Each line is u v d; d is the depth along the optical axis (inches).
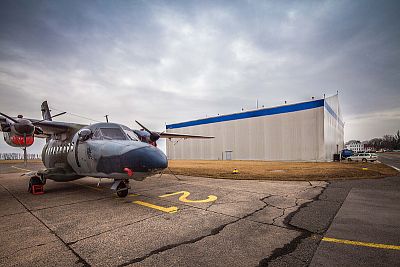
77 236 167.2
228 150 1477.6
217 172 609.3
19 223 199.3
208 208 241.8
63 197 316.5
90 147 310.8
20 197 320.2
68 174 367.6
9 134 418.0
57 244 153.1
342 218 199.3
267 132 1291.8
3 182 514.9
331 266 120.1
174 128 1877.5
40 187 346.6
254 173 561.0
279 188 352.5
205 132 1625.2
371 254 132.7
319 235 162.2
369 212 216.5
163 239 159.6
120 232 174.4
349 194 300.7
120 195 307.3
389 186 359.3
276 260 127.6
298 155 1169.4
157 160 274.7
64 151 370.9
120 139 319.0
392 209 226.8
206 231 173.9
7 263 127.3
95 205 263.9
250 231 172.4
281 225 184.7
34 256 135.9
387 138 6048.2
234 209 235.9
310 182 410.6
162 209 240.5
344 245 145.3
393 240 152.1
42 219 210.5
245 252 138.1
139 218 209.8
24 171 861.8
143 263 126.3
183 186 386.6
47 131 410.9
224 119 1507.1
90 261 129.3
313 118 1129.4
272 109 1277.1
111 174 281.1
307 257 130.4
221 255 134.6
